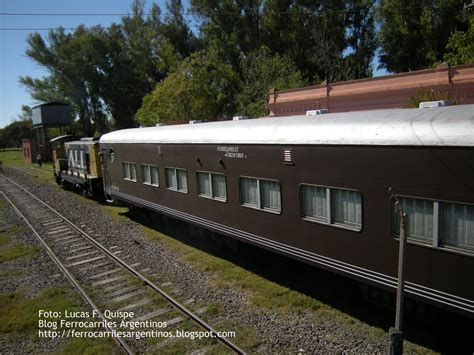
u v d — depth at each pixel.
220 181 9.59
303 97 20.12
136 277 9.23
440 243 5.36
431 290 5.53
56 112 44.22
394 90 16.34
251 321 6.98
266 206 8.32
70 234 13.40
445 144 5.06
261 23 41.62
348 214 6.61
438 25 30.11
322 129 6.88
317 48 39.22
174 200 11.59
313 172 7.04
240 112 28.73
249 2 41.12
